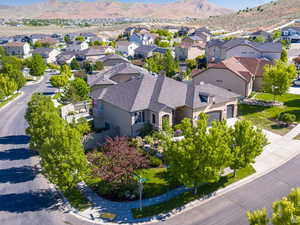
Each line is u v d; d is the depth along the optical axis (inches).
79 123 1472.7
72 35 7701.8
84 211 890.7
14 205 941.8
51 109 1264.8
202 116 1149.1
